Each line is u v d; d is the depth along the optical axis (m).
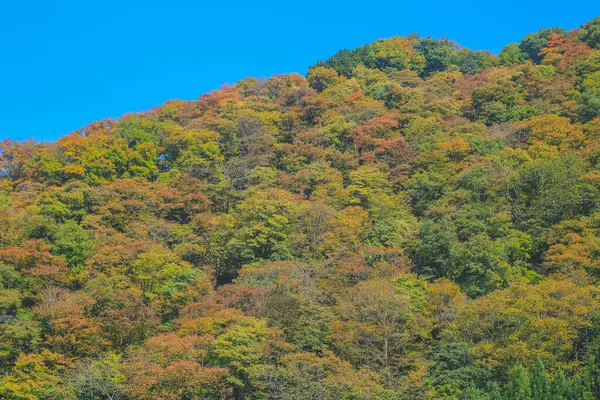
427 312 51.09
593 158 67.75
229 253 65.25
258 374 42.50
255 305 50.69
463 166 73.69
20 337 47.91
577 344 45.47
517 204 65.50
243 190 78.38
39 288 54.91
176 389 42.81
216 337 47.09
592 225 58.25
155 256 57.84
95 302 52.72
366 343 47.81
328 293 54.56
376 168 77.12
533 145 74.88
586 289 46.66
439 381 43.84
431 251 60.34
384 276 55.88
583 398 38.44
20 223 63.19
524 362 42.84
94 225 66.56
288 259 61.81
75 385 43.28
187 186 75.12
